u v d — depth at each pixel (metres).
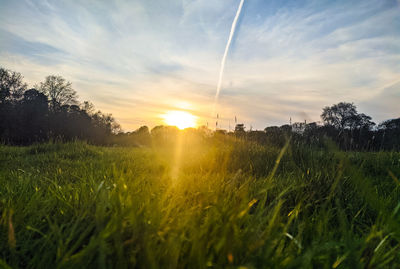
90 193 1.54
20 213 1.23
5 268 0.71
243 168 3.53
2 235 1.06
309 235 1.13
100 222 0.96
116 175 1.47
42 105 39.25
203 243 0.83
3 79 35.41
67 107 42.66
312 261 0.89
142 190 1.48
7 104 35.44
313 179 2.10
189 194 1.74
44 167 4.26
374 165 3.52
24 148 7.69
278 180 2.53
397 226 0.96
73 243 1.04
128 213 1.04
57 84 40.66
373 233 0.92
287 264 0.81
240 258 0.82
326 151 3.64
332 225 1.39
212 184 1.89
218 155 3.94
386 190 2.14
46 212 1.32
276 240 0.90
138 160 4.79
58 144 7.70
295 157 3.67
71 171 3.51
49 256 0.89
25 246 0.99
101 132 44.25
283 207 1.64
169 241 0.86
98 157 5.87
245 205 1.14
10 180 2.24
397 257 0.97
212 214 1.04
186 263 0.84
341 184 1.87
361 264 0.80
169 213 1.20
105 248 0.81
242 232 0.95
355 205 1.65
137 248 0.87
